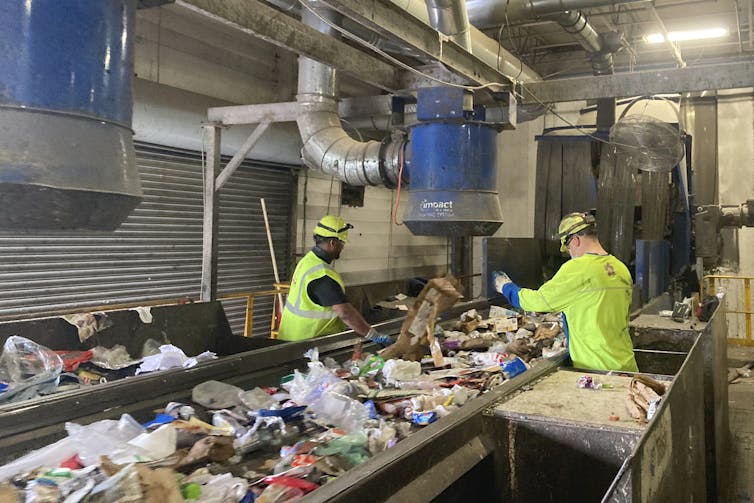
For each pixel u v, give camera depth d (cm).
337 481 158
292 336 398
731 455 480
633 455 160
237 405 261
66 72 163
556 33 986
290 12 484
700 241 754
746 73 439
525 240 682
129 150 182
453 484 205
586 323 336
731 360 808
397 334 415
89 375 320
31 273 529
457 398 262
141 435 204
